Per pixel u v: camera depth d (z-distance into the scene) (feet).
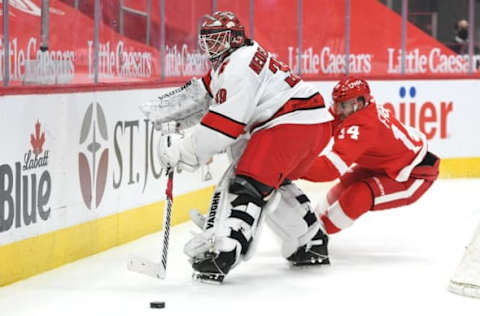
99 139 67.26
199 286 54.95
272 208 56.85
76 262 63.05
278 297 52.11
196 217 58.08
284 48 115.34
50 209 60.18
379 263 62.85
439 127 119.34
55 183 60.80
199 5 95.55
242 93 54.19
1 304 50.06
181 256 65.41
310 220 59.62
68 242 62.69
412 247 69.15
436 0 122.62
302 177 63.52
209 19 55.93
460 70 123.85
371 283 56.24
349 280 57.11
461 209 90.27
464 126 120.37
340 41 118.32
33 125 57.77
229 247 54.95
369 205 65.05
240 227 55.36
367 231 76.33
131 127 72.79
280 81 56.39
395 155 64.69
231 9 105.91
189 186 83.66
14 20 61.41
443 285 55.72
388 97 117.19
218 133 54.39
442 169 119.34
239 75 54.29
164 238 54.49
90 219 65.82
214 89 56.75
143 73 83.10
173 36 89.51
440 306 50.14
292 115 56.34
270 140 55.72
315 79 112.37
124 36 78.74
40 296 52.11
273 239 72.13
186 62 92.58
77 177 63.77
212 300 51.24
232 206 55.88
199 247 54.90
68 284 55.52
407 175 65.26
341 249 68.08
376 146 63.93
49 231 60.03
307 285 55.57
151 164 76.28
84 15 70.85
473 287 52.24
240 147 58.34
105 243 68.23
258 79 55.26
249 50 55.62
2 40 59.77
